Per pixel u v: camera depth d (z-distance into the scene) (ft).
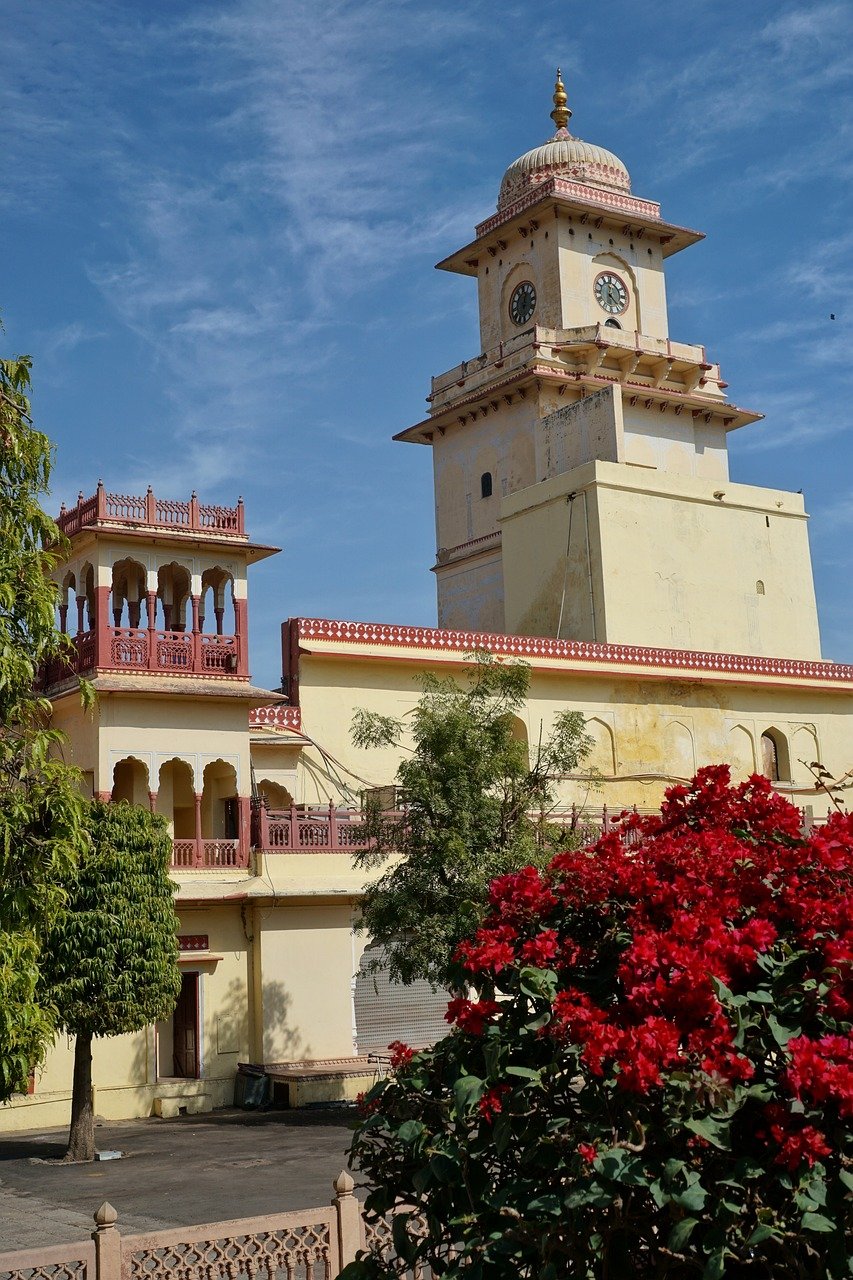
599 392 127.13
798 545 133.39
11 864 36.94
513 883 20.99
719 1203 16.60
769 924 18.31
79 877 62.03
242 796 84.12
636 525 121.19
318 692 94.63
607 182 148.46
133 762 85.81
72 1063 76.07
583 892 20.42
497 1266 17.97
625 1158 16.75
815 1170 16.34
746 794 24.09
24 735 37.86
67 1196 51.39
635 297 145.89
